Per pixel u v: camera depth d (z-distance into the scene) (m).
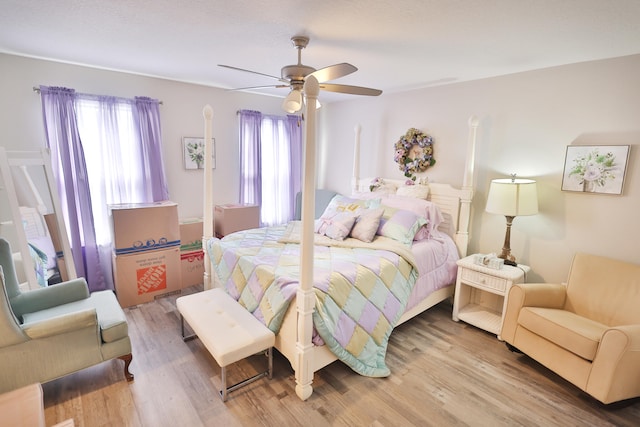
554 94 2.83
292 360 2.13
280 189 4.99
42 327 1.88
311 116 1.82
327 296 2.10
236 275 2.61
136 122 3.60
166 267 3.55
